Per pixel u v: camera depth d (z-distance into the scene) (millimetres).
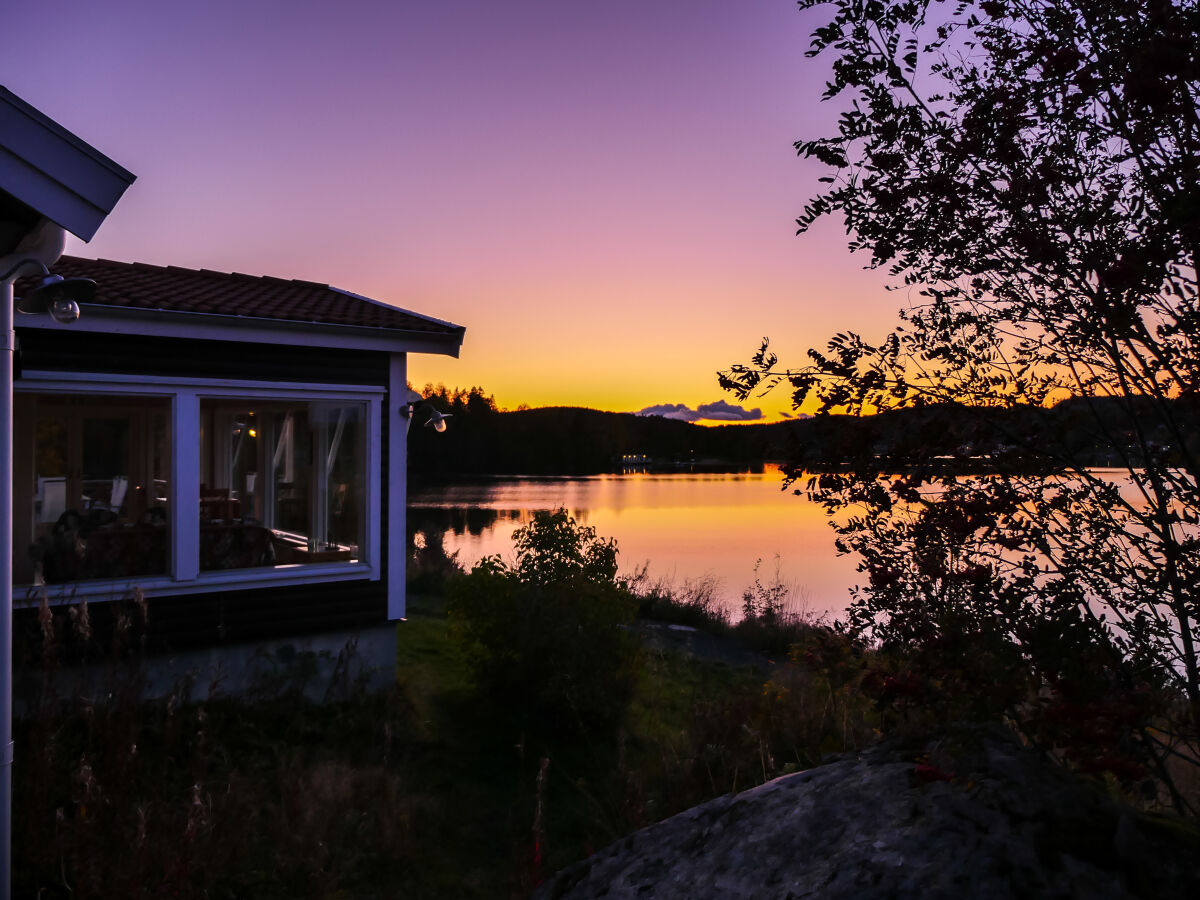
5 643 3979
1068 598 2072
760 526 37188
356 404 8570
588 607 8367
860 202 2449
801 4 2551
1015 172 2287
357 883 4926
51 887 4320
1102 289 2111
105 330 7047
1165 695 1972
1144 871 1758
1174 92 2049
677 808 4832
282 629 8070
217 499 8844
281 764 6176
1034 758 2123
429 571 16422
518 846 5117
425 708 8195
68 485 7504
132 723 5727
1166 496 2146
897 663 2270
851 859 1893
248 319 7590
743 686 9172
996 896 1700
